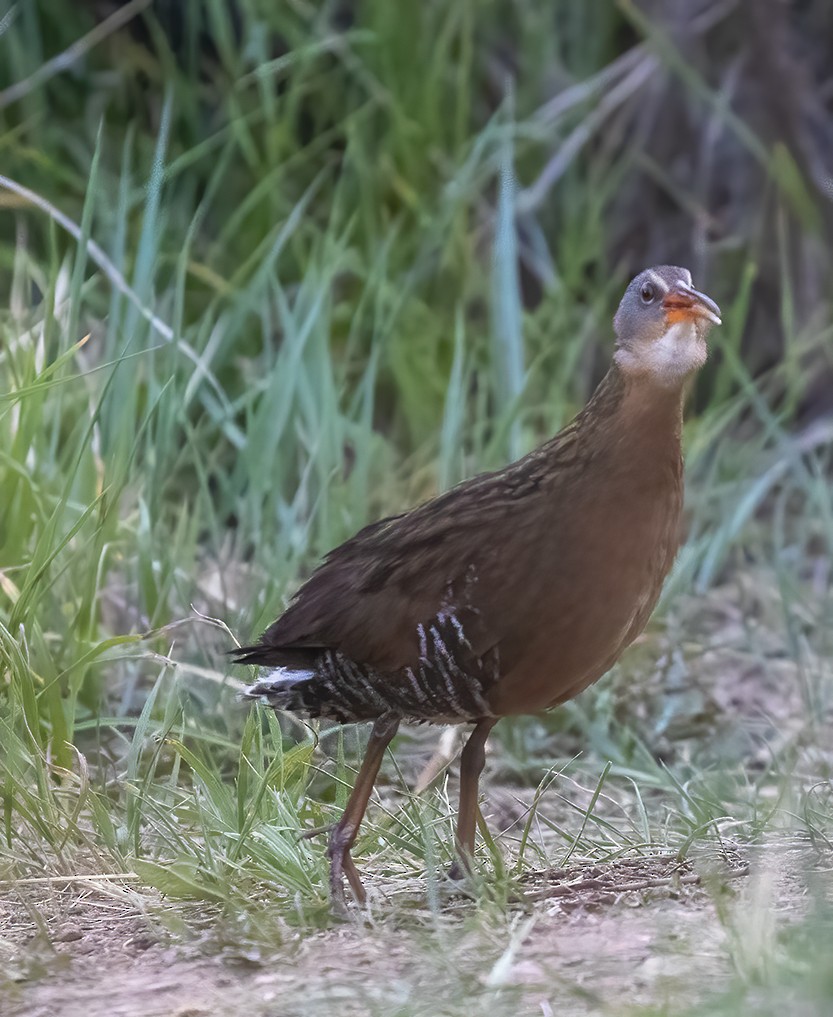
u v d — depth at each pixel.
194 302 14.27
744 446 14.15
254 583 11.03
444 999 5.93
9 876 7.70
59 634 10.07
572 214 14.98
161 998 6.21
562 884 7.32
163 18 15.82
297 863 7.45
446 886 7.32
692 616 12.39
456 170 14.48
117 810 8.80
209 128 15.13
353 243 14.53
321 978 6.31
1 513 10.13
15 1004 6.22
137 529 10.91
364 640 7.32
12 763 8.10
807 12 16.09
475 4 15.06
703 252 15.14
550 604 7.07
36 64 15.05
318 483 12.17
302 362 12.26
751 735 10.98
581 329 14.76
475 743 7.47
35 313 12.16
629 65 15.44
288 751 9.11
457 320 12.29
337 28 15.71
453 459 12.05
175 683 9.10
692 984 5.89
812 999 5.45
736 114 15.62
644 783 9.94
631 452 7.09
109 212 13.61
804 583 13.55
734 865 7.48
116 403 11.30
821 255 15.52
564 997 5.86
